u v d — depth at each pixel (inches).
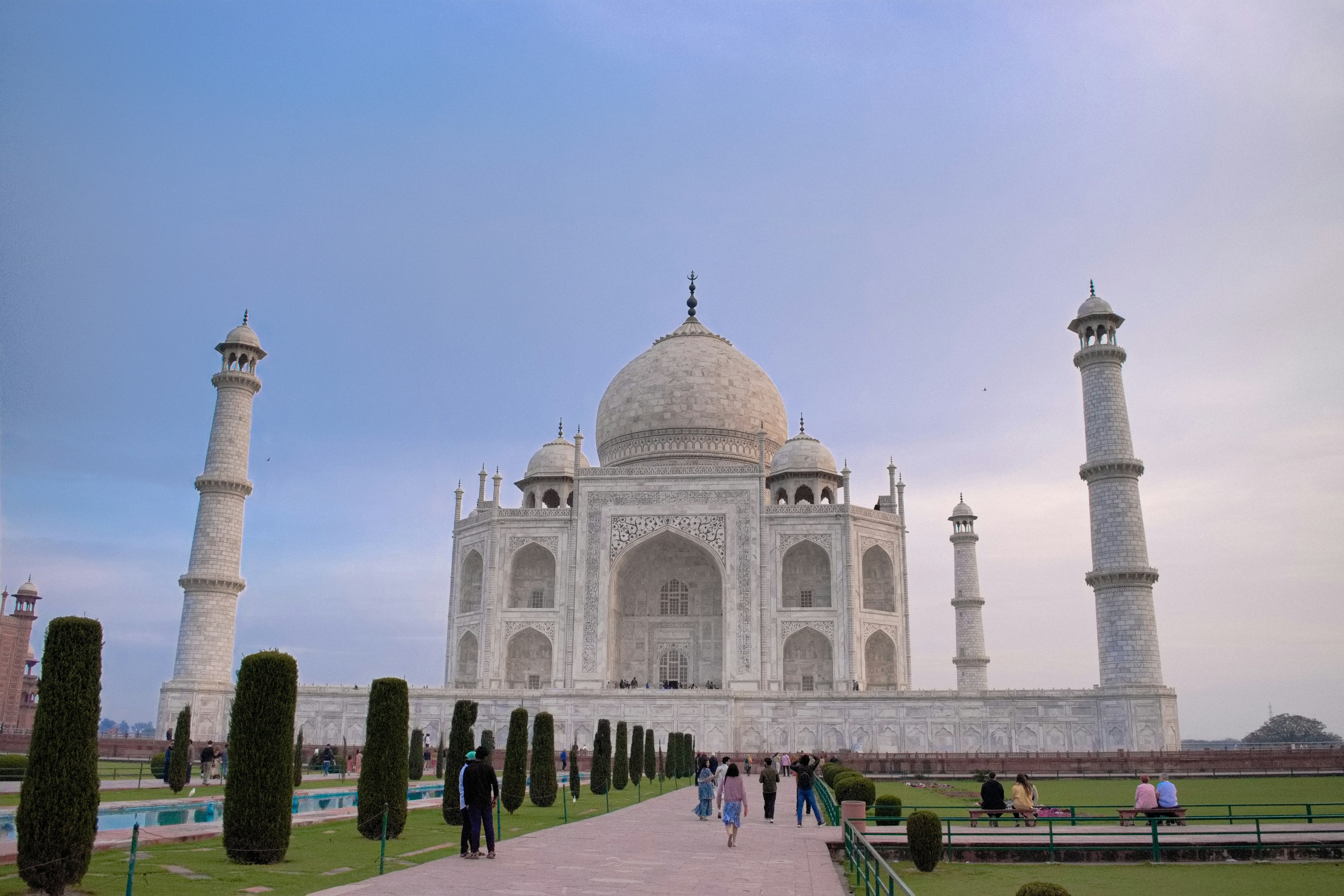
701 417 5349.4
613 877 1186.6
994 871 1512.1
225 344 4375.0
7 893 1033.5
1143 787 1897.1
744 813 2169.0
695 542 4699.8
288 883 1115.9
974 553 5521.7
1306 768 3531.0
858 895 1253.1
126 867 1211.9
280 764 1290.6
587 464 5428.2
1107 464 3966.5
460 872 1190.3
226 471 4247.0
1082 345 4207.7
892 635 4753.9
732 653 4539.9
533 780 2177.7
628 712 4104.3
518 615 4692.4
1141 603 3858.3
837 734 4023.1
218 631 4128.9
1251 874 1477.6
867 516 4773.6
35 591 6363.2
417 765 3110.2
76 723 1084.5
